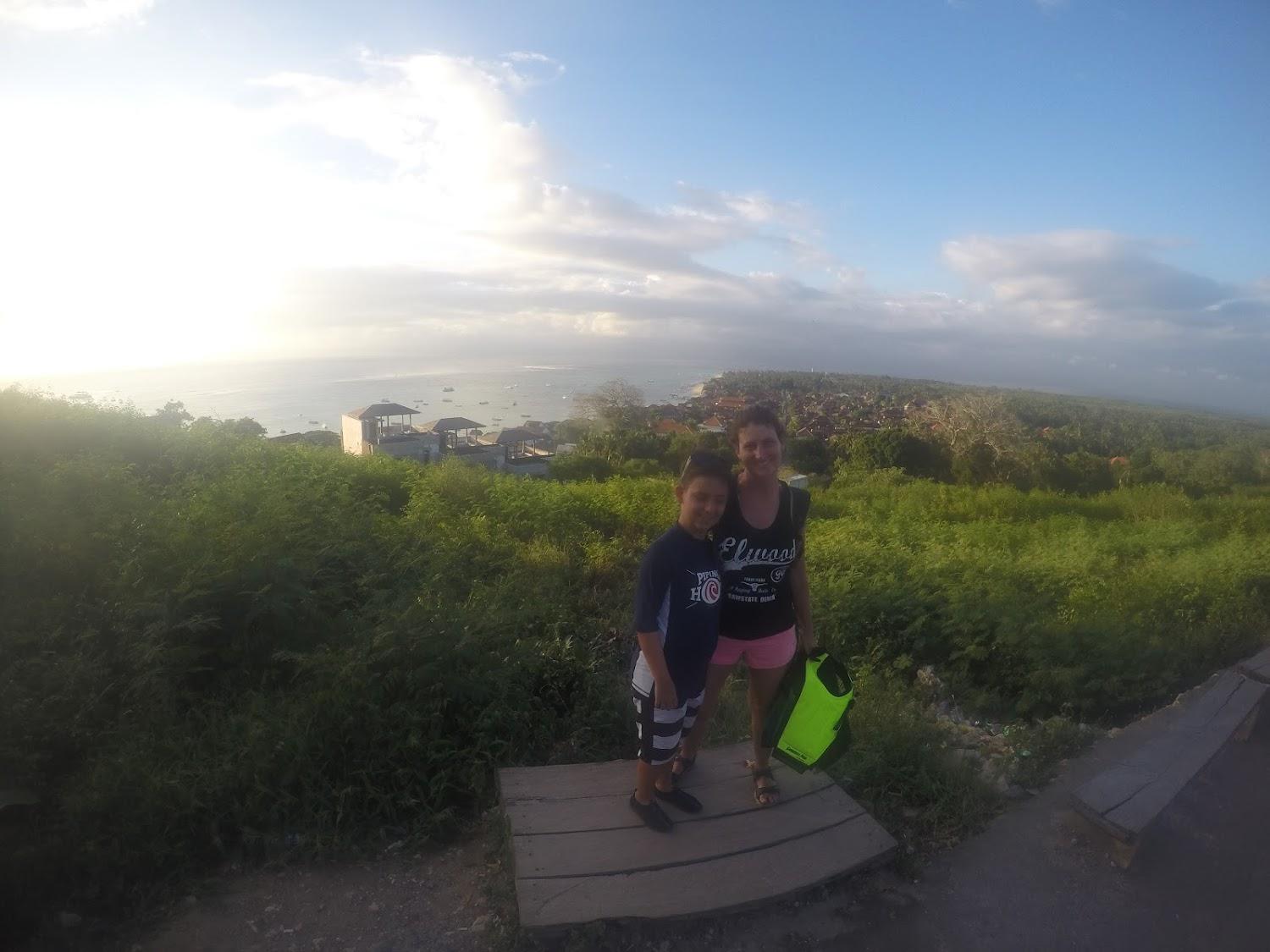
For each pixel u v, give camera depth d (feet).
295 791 11.47
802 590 11.13
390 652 13.08
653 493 39.73
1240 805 12.93
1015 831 11.90
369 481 34.40
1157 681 17.74
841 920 9.88
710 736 14.08
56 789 11.24
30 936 9.21
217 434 35.14
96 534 17.37
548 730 13.89
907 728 14.05
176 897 9.98
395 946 9.29
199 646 14.96
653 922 9.34
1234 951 9.68
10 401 31.58
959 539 36.76
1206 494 80.02
